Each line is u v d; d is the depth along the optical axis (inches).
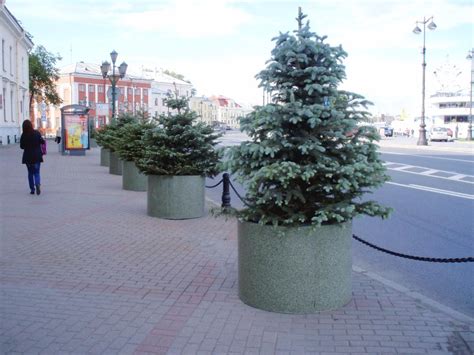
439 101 3307.1
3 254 279.6
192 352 163.2
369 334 177.3
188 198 390.6
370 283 235.3
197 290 223.5
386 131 2787.9
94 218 391.9
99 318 190.2
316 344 169.2
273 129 195.5
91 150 1449.3
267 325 184.2
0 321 186.2
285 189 192.2
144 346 167.2
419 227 384.2
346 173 186.9
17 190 557.0
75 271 249.8
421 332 179.5
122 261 269.1
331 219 197.5
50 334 175.6
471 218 420.2
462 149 1403.8
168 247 301.1
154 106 3341.5
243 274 205.3
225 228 358.6
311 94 198.8
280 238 192.5
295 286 193.9
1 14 1686.8
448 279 256.4
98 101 3213.6
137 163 409.7
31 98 2672.2
